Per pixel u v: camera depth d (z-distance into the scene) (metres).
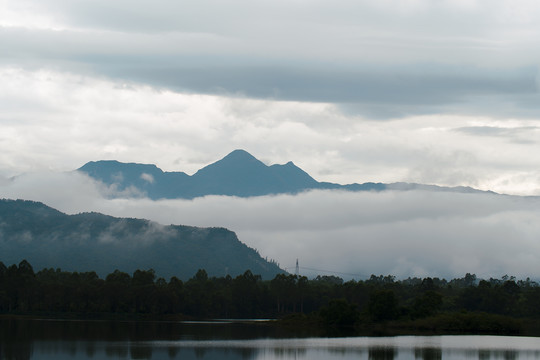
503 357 176.62
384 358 170.88
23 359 156.88
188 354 171.62
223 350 182.62
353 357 171.75
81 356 163.38
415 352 184.88
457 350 191.88
